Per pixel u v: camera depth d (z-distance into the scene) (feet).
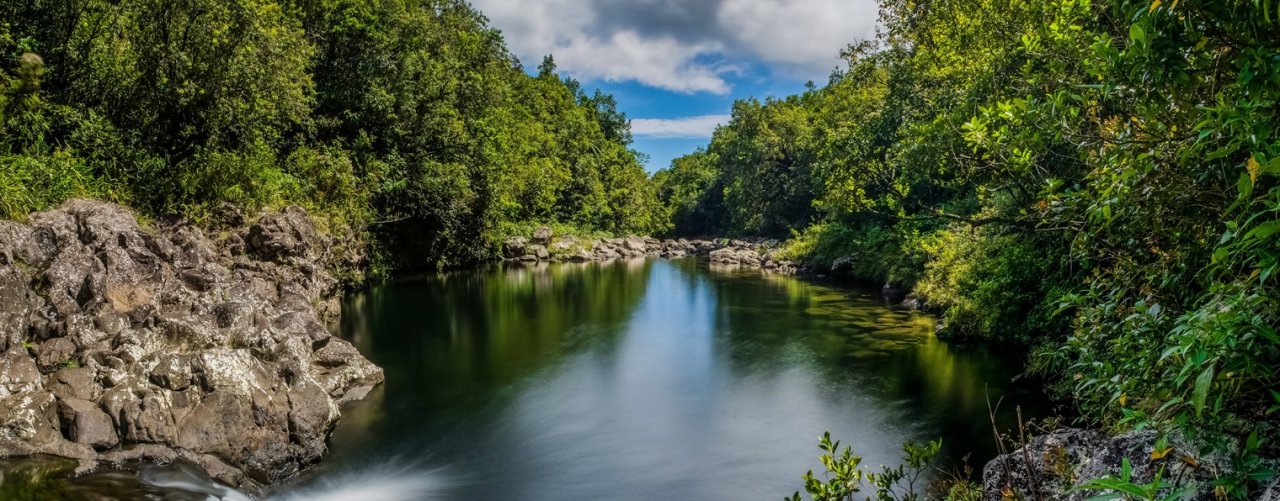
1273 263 7.03
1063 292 35.06
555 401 38.42
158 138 50.31
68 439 23.73
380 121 81.76
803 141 140.46
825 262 107.34
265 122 59.06
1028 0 31.96
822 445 13.48
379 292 79.05
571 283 94.79
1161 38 8.73
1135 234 13.64
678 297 79.66
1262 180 9.54
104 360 26.16
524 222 142.41
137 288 30.89
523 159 139.33
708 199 241.35
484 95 103.45
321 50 76.95
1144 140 11.88
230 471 24.54
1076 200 15.01
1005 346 46.91
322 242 59.57
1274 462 8.82
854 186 43.57
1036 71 27.86
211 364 27.37
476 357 48.44
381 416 35.14
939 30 47.11
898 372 42.57
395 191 84.53
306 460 27.86
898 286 81.20
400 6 83.76
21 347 25.08
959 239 62.28
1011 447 28.96
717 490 27.12
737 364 46.42
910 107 61.21
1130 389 11.88
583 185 180.86
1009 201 45.03
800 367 45.03
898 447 30.30
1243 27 7.87
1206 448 9.28
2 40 39.88
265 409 27.66
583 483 27.76
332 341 39.34
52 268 28.32
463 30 108.37
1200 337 8.18
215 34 48.57
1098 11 18.26
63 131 42.86
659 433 33.42
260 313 34.63
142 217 42.11
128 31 48.32
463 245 106.11
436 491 26.78
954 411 34.55
